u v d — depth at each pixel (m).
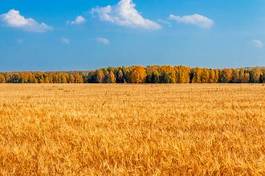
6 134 15.25
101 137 13.17
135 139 12.87
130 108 27.94
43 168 9.52
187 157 10.06
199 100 39.75
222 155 10.16
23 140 13.83
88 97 48.25
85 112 23.66
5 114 22.11
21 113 22.14
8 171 9.62
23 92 66.00
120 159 10.48
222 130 16.81
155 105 31.69
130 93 59.06
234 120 20.14
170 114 23.03
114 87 91.31
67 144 12.47
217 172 8.90
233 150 11.40
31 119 19.28
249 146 11.80
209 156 9.92
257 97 44.66
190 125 18.41
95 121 19.48
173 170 9.22
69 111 23.91
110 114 22.66
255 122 19.14
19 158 10.63
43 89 80.94
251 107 29.48
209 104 32.94
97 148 11.47
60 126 17.23
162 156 10.39
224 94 53.00
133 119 20.67
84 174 9.03
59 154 10.87
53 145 12.10
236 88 76.62
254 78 155.25
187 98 43.72
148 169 9.25
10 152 11.23
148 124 19.08
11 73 179.75
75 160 10.33
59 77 173.00
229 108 27.92
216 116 21.95
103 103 33.56
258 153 10.91
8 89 82.06
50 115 21.38
